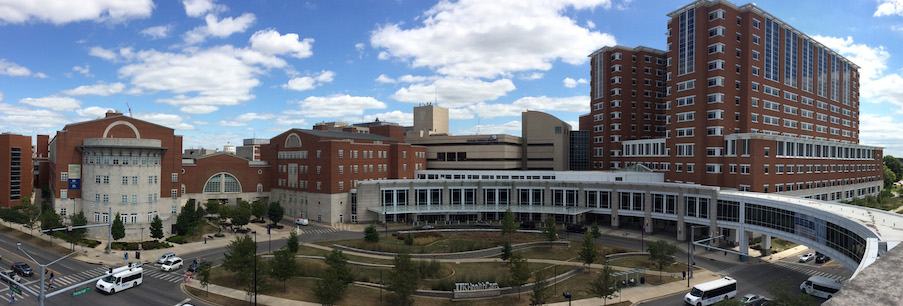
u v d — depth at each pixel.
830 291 50.34
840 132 137.00
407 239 73.69
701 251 75.12
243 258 51.44
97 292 50.47
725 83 98.38
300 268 58.75
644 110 128.12
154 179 81.25
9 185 97.19
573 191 98.88
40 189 107.69
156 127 87.62
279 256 51.78
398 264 48.59
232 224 91.56
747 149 92.81
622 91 124.62
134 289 51.81
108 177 77.44
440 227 92.06
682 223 82.69
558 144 129.62
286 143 110.69
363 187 99.81
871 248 33.34
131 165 78.31
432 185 103.50
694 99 101.19
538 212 96.38
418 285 53.28
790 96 113.38
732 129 99.38
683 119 103.81
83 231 68.25
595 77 132.00
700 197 80.06
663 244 61.69
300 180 105.50
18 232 80.25
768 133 105.62
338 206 99.12
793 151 101.69
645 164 114.56
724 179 96.94
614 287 50.09
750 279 59.25
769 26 107.06
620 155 123.88
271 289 51.44
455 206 102.19
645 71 128.75
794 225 61.66
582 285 55.59
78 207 80.75
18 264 56.50
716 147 97.31
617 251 72.12
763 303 45.53
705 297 48.69
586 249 61.09
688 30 103.50
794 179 101.75
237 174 109.56
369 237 75.56
